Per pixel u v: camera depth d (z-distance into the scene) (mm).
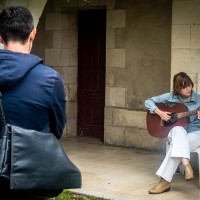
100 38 8000
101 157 6781
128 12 7336
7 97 2232
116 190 5133
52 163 2207
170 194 5016
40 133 2223
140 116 7273
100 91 8070
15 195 2197
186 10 6434
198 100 5410
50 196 2295
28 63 2246
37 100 2246
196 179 5641
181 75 5375
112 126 7617
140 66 7281
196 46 6391
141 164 6371
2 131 2168
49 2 8180
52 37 8227
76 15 8211
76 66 8297
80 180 2309
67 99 8258
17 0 5062
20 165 2131
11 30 2311
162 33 7023
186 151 4906
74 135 8352
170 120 5344
